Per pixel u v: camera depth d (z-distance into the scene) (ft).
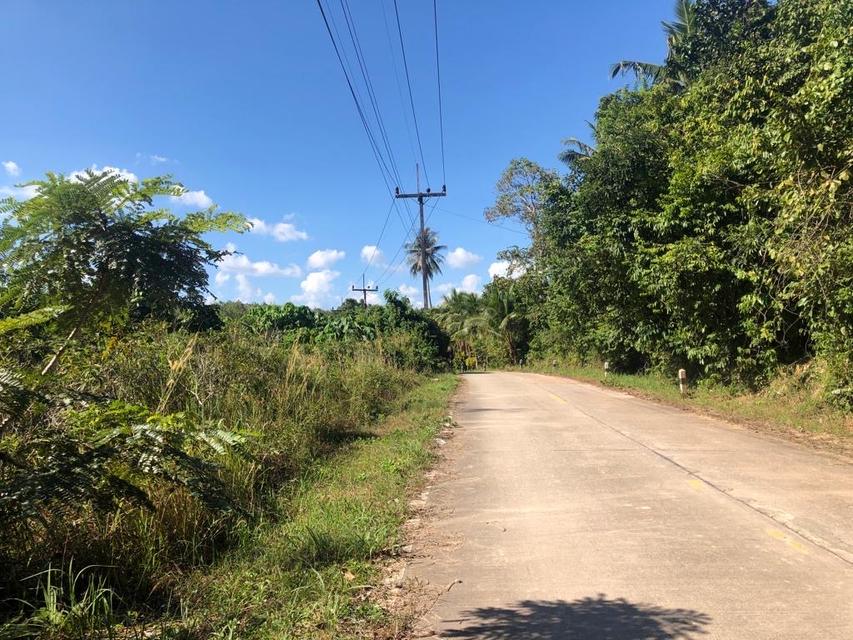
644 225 61.82
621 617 13.20
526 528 19.70
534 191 123.34
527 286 137.69
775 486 23.47
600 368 96.89
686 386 58.34
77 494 12.64
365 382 52.26
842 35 29.63
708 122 52.47
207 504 14.44
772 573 15.33
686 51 70.38
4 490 12.23
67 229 12.90
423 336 115.14
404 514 21.34
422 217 114.01
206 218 13.84
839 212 30.96
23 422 14.43
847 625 12.51
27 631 11.04
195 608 13.73
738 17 65.00
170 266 13.39
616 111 71.26
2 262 12.93
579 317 91.50
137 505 14.82
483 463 30.07
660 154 62.69
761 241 44.14
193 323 33.78
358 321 107.04
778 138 32.58
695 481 24.57
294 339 59.62
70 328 13.62
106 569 14.37
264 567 16.26
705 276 50.39
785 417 39.04
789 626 12.53
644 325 67.72
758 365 49.16
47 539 14.35
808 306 39.68
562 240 77.92
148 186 13.30
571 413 47.52
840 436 33.55
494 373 125.29
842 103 29.32
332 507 21.58
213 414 27.91
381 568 16.52
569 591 14.71
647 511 20.92
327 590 14.74
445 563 16.88
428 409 51.78
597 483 24.95
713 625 12.67
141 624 12.84
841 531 18.24
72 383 17.24
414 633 12.81
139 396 24.66
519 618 13.34
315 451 31.45
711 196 50.39
